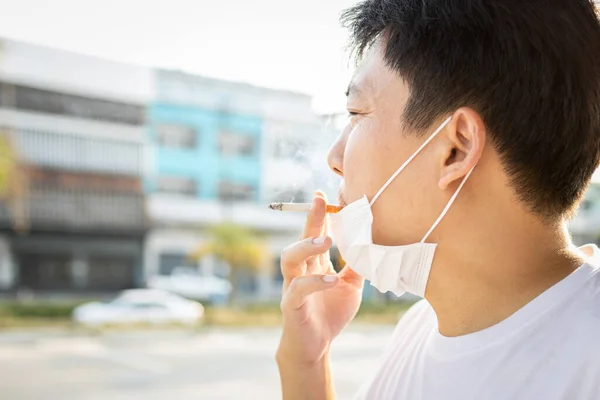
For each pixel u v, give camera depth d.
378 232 0.68
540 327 0.60
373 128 0.68
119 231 19.94
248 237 18.55
